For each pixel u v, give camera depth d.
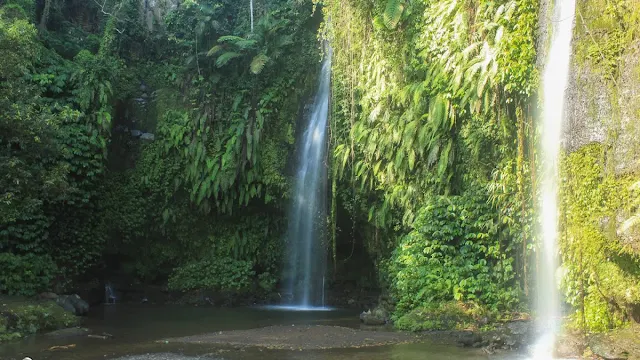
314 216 18.38
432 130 13.05
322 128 18.36
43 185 13.44
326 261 18.44
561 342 9.18
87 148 16.67
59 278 16.12
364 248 18.23
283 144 19.05
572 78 9.68
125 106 19.52
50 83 16.97
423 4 13.41
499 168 11.79
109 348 10.09
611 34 9.11
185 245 19.48
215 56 19.78
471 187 12.49
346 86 16.06
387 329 11.64
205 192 18.62
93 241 17.25
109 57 18.80
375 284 18.06
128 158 19.27
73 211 16.61
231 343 10.40
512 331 10.02
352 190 16.78
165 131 19.09
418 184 13.68
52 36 19.27
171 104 19.67
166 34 20.83
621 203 8.84
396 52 14.20
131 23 20.50
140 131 19.55
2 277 13.83
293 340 10.55
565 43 9.94
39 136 13.09
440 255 12.19
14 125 12.49
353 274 18.77
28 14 18.25
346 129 16.31
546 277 10.68
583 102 9.44
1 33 12.48
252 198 19.20
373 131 14.86
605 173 9.11
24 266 14.40
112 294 18.67
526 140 11.10
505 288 11.63
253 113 19.09
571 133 9.67
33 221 15.34
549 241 10.56
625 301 8.96
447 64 12.16
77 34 20.19
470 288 11.59
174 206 19.19
